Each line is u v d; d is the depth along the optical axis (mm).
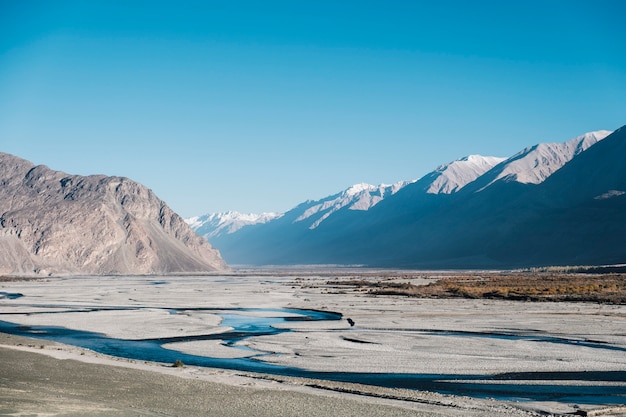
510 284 134250
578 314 73250
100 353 45688
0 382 30125
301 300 101188
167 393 29938
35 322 67000
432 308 82562
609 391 33500
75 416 23625
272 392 30922
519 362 41906
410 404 29078
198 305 92188
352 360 42781
